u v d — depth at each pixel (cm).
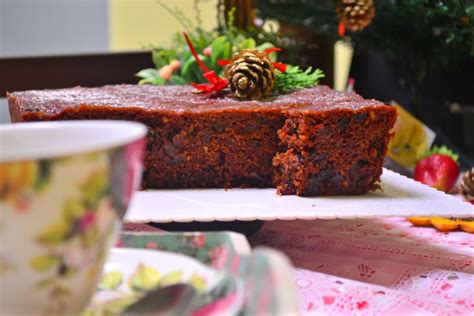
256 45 102
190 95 80
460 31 83
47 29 201
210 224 64
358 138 68
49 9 199
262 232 67
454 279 56
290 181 69
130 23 190
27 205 32
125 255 44
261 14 107
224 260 40
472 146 105
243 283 35
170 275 41
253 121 72
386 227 68
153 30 186
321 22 97
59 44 201
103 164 34
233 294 36
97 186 34
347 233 67
